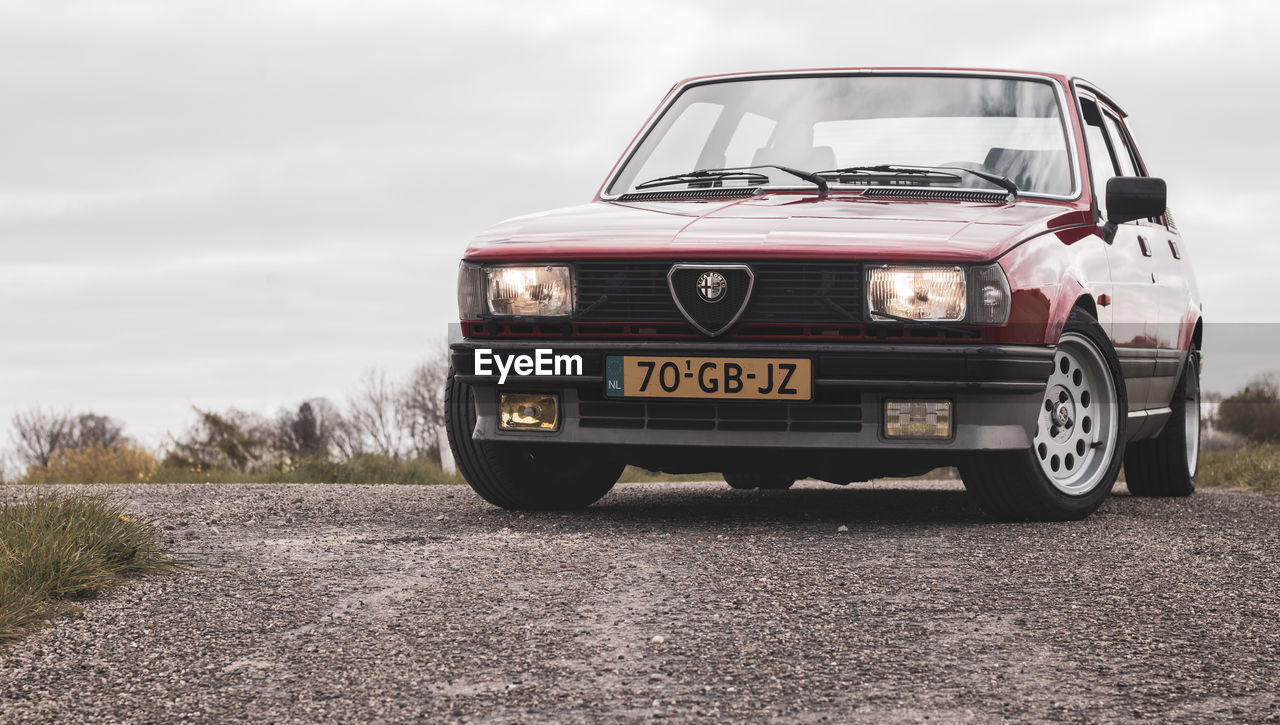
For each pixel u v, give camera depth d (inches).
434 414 1469.0
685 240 180.4
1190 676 105.6
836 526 187.6
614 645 116.3
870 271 173.9
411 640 118.7
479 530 185.2
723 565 150.9
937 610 127.8
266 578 145.7
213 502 230.5
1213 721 94.4
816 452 178.5
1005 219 186.7
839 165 210.8
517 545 166.1
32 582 133.4
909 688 102.9
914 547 163.8
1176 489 270.8
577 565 151.6
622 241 182.7
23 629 121.9
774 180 208.5
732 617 125.6
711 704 99.3
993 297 173.0
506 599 134.3
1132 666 108.5
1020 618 124.6
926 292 173.2
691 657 112.0
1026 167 208.4
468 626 123.4
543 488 212.2
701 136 225.0
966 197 200.1
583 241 184.9
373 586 141.2
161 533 181.0
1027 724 94.1
